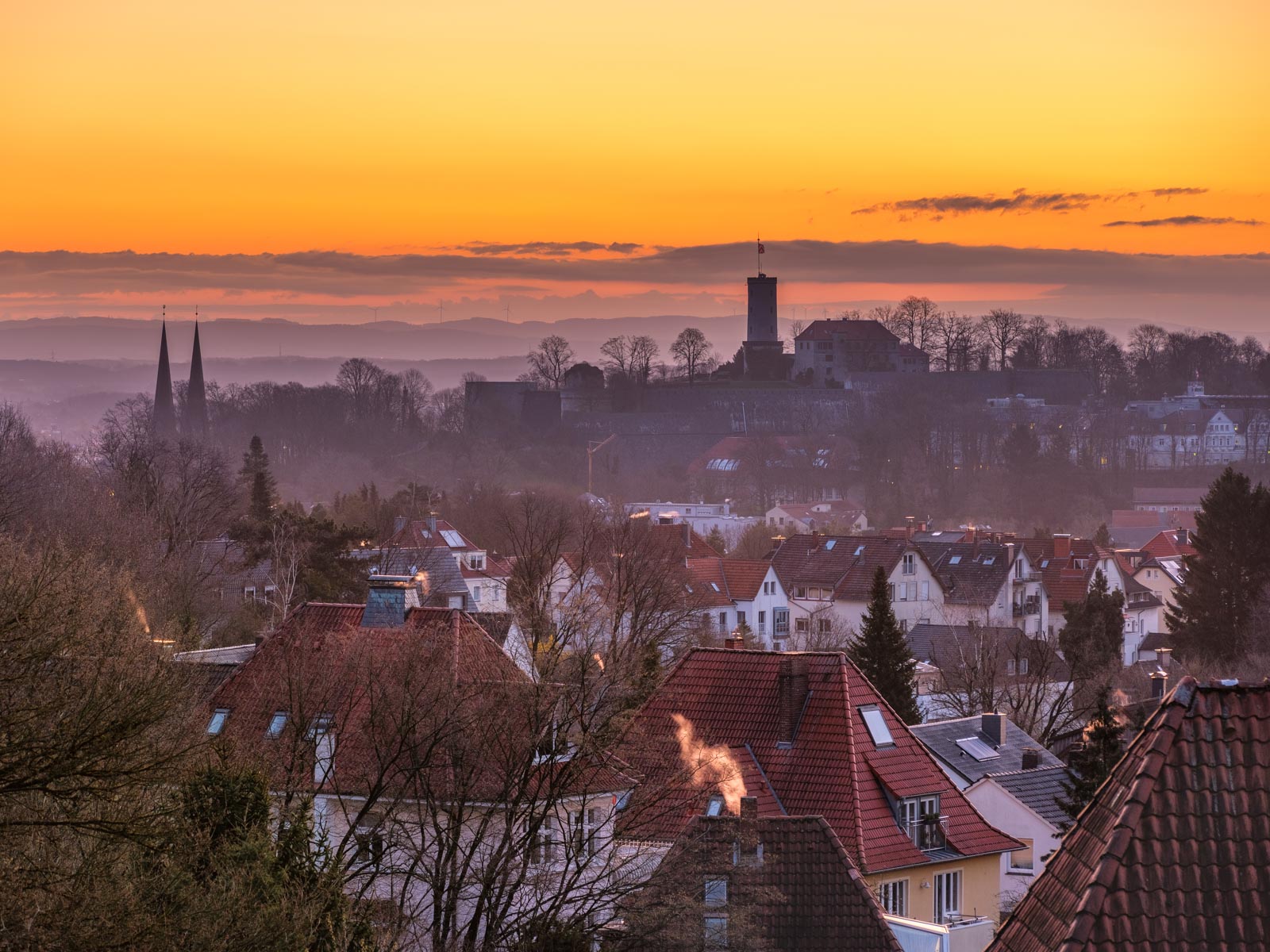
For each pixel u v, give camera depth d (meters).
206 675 58.53
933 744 80.81
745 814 50.16
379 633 56.75
